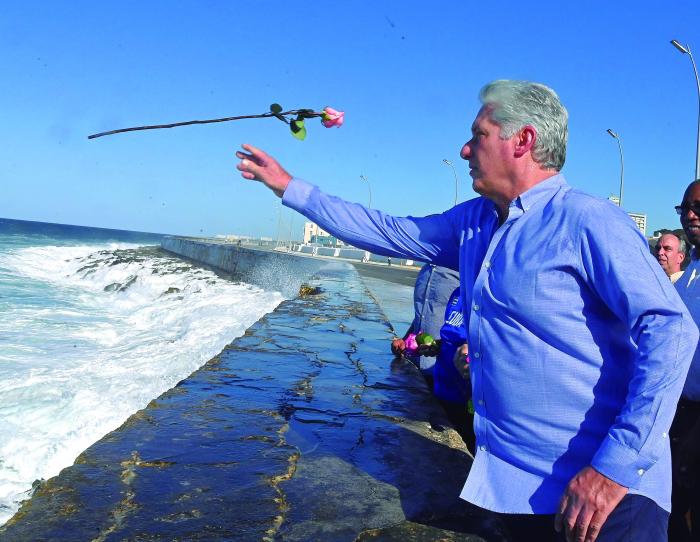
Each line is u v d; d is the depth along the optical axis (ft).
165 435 11.05
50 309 49.88
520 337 6.10
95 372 23.41
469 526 8.13
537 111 6.27
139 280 87.51
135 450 10.23
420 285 15.14
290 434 11.59
